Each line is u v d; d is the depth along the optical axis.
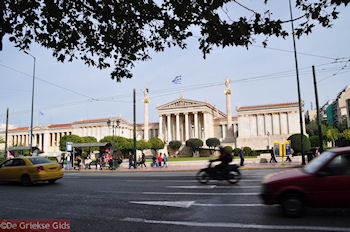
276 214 6.19
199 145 61.00
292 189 6.05
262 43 6.15
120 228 5.54
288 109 62.31
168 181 13.32
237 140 58.84
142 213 6.75
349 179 5.80
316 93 22.64
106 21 5.92
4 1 5.27
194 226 5.50
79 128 82.56
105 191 10.56
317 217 5.83
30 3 5.46
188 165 29.45
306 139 30.05
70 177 18.11
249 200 7.81
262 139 57.25
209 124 75.69
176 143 65.62
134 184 12.55
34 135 88.62
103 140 54.72
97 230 5.46
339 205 5.79
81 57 6.83
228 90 65.88
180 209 7.04
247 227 5.28
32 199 9.24
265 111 64.25
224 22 5.48
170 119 79.00
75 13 6.14
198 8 5.46
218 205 7.32
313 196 5.89
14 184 13.88
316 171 6.06
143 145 57.78
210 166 12.30
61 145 58.53
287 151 25.70
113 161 26.41
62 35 6.21
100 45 6.75
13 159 14.02
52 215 6.80
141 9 5.88
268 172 16.81
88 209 7.37
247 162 27.97
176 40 6.82
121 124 80.44
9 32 5.47
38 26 5.93
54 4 5.34
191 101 74.00
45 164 13.48
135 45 6.86
